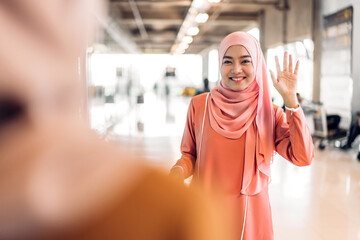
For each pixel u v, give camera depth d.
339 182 5.39
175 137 9.34
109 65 11.75
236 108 1.84
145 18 19.53
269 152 1.84
